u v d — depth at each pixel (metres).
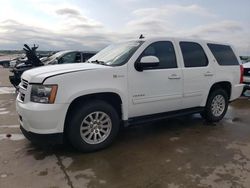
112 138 4.27
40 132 3.69
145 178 3.28
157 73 4.61
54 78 3.67
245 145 4.48
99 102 4.07
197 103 5.43
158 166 3.62
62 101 3.68
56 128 3.73
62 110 3.70
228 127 5.61
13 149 4.18
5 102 8.16
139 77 4.39
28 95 3.83
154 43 4.71
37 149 4.19
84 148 4.00
